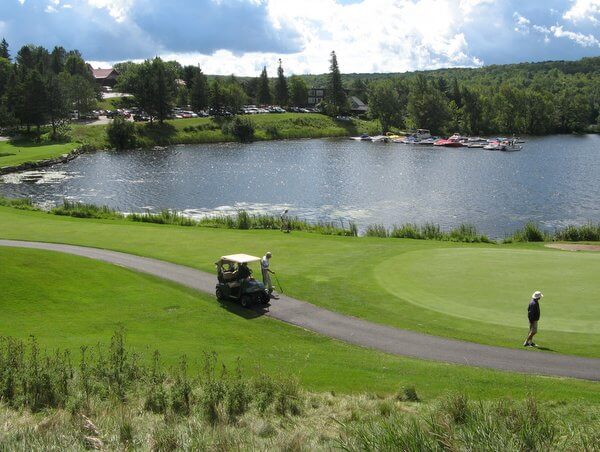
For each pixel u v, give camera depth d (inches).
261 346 938.7
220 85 7357.3
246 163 4566.9
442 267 1317.7
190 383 698.2
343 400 689.6
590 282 1156.5
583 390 721.6
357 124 7613.2
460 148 5880.9
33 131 5767.7
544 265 1302.9
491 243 1902.1
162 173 4003.4
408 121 7500.0
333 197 3132.4
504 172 4047.7
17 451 465.1
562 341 893.2
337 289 1219.2
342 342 952.3
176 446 504.1
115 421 557.9
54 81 5871.1
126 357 770.8
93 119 6658.5
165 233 1861.5
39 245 1640.0
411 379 775.7
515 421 444.8
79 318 1069.8
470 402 619.2
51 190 3307.1
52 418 567.2
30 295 1162.0
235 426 591.2
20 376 687.7
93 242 1695.4
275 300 1172.5
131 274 1344.7
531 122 7618.1
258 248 1630.2
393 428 386.9
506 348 884.0
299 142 6412.4
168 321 1065.5
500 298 1086.4
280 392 685.3
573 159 4808.1
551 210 2770.7
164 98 6245.1
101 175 3892.7
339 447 411.8
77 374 720.3
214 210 2792.8
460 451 370.0
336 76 7765.8
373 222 2532.0
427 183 3587.6
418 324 1000.2
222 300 1188.5
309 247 1635.1
